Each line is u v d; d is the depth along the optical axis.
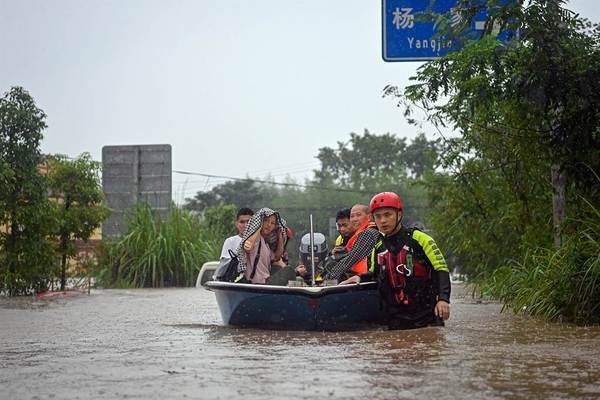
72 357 6.33
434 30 13.17
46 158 18.38
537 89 9.97
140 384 4.96
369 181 54.97
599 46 10.09
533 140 11.05
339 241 9.96
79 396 4.61
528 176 12.69
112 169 24.33
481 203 15.86
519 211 13.78
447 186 17.62
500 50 10.38
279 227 9.27
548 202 13.39
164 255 21.06
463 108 12.60
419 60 13.19
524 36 9.90
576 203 11.10
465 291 16.28
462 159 15.28
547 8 9.78
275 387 4.77
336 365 5.58
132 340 7.57
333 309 7.85
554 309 9.16
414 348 6.46
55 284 18.12
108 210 18.77
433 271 7.82
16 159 15.91
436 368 5.38
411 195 52.88
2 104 15.99
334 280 8.43
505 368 5.38
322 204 55.59
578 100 10.06
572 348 6.47
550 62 9.81
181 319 10.36
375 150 57.44
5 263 16.05
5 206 15.72
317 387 4.74
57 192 18.06
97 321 10.05
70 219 17.78
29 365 5.90
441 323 7.93
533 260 10.98
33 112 16.05
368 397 4.43
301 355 6.14
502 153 13.82
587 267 8.95
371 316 8.06
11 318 10.58
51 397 4.61
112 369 5.60
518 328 8.17
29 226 16.09
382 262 7.88
